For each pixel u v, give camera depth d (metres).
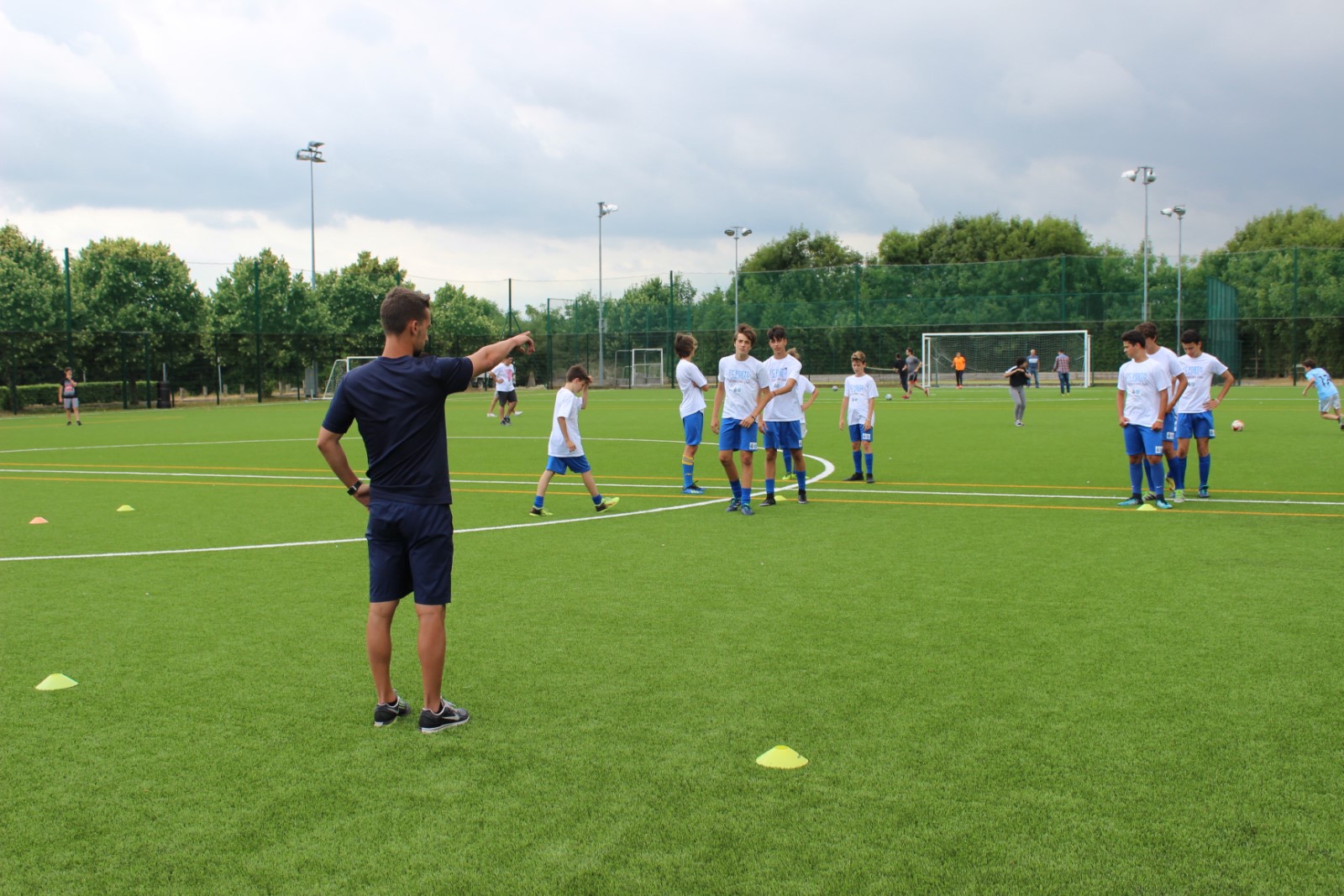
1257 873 2.99
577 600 6.47
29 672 5.11
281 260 51.06
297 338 43.44
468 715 4.38
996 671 4.91
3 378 33.81
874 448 17.56
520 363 51.44
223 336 40.69
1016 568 7.35
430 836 3.28
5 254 42.34
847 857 3.10
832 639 5.52
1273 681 4.71
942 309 47.06
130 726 4.32
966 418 25.31
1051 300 45.72
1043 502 10.78
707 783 3.65
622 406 33.31
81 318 36.47
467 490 12.23
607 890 2.94
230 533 9.28
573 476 13.77
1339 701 4.43
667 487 12.52
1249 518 9.51
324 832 3.32
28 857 3.18
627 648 5.39
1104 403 32.16
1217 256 46.41
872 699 4.54
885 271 47.72
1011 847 3.15
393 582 4.31
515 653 5.32
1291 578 6.91
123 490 12.73
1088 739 4.02
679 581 7.02
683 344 11.77
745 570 7.37
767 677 4.88
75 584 7.11
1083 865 3.04
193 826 3.38
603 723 4.29
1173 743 3.97
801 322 48.81
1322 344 43.78
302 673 5.07
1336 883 2.93
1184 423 10.68
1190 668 4.93
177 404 39.75
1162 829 3.27
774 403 10.61
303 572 7.53
